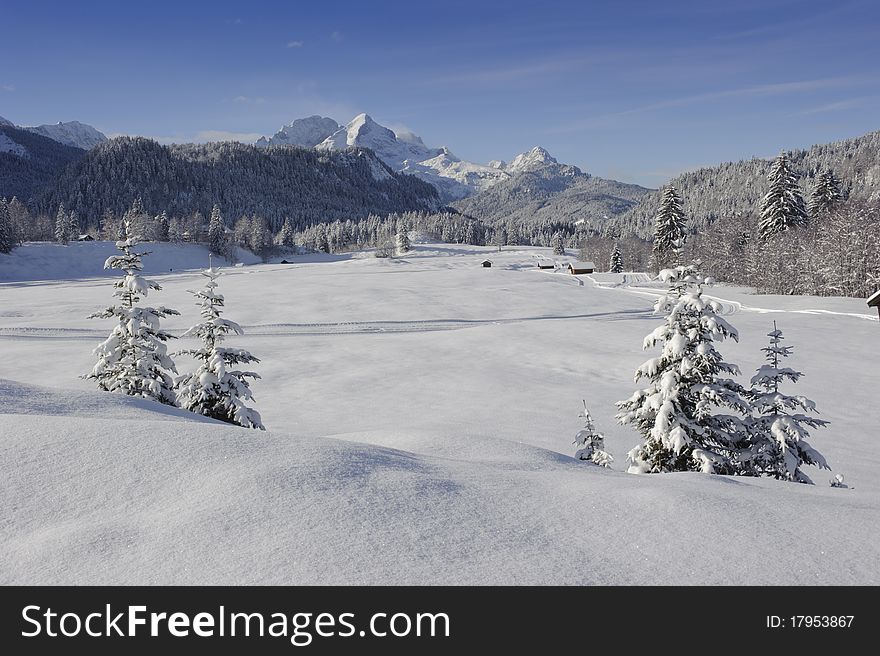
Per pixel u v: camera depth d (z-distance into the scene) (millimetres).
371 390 27453
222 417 13305
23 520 4207
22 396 8070
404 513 4359
